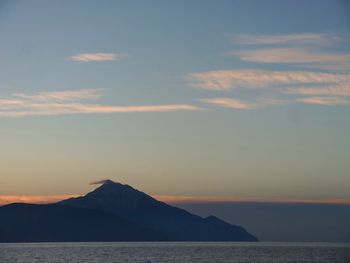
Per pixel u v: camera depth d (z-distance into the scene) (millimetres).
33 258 190750
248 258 189625
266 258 190250
